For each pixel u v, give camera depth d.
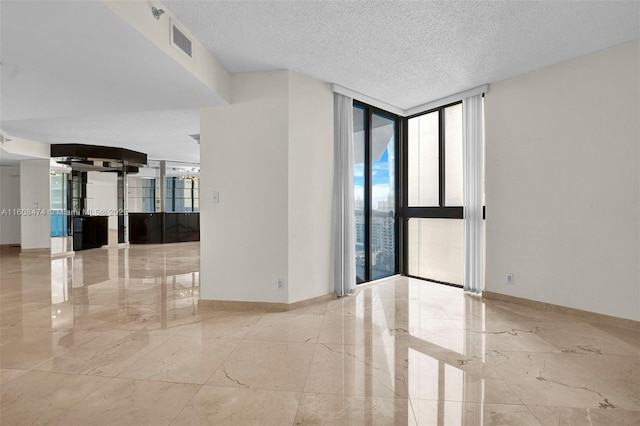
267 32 3.43
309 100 4.57
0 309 4.36
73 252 9.28
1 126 6.83
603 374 2.62
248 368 2.73
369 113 5.68
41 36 2.63
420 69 4.35
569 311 4.07
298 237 4.43
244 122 4.41
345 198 4.98
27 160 9.01
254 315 4.12
